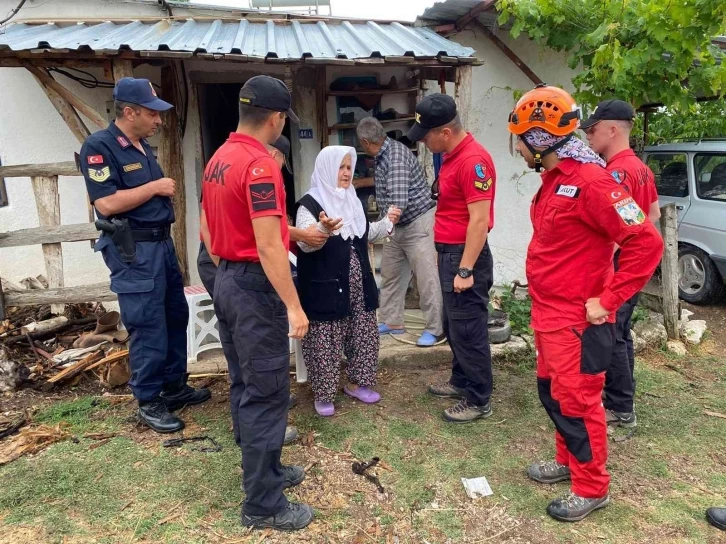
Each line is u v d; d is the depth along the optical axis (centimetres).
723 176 596
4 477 282
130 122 305
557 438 280
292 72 419
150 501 265
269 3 561
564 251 232
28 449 304
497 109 570
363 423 338
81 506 261
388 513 260
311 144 527
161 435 322
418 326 474
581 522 254
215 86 632
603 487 254
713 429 340
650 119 882
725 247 578
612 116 310
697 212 608
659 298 520
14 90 486
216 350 416
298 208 318
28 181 504
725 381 414
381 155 403
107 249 309
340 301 323
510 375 409
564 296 234
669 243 476
